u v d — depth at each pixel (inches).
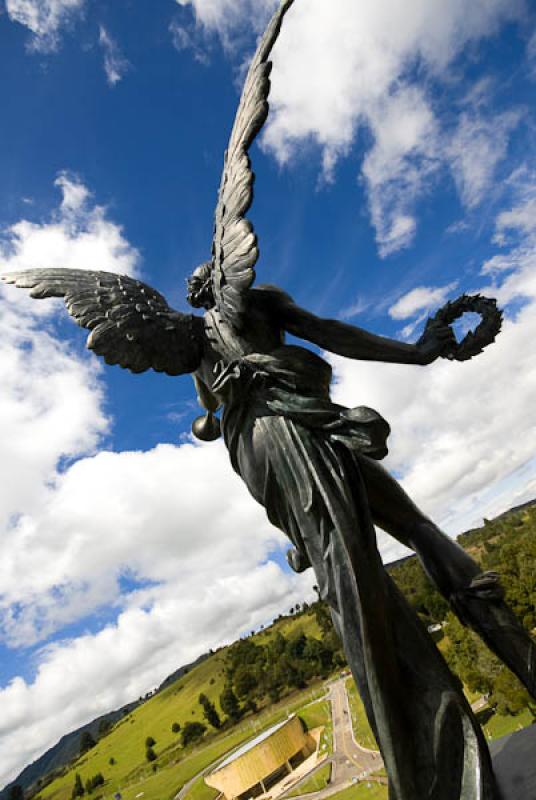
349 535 127.9
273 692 4697.3
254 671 5182.1
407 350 152.8
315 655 4670.3
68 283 174.7
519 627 133.7
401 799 109.1
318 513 134.4
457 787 112.1
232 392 154.5
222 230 161.9
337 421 138.8
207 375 170.4
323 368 154.7
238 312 151.9
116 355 163.0
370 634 119.0
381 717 113.3
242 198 157.9
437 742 115.5
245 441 153.3
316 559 134.1
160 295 182.1
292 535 147.3
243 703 4918.8
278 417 147.2
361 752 2176.4
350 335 156.6
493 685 1235.9
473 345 152.7
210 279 175.8
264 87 163.9
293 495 141.2
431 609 2303.2
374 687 115.1
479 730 120.2
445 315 154.9
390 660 121.3
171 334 168.2
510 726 1151.6
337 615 129.6
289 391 148.3
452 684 123.8
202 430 193.9
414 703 120.9
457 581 141.5
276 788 2356.1
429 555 148.4
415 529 152.9
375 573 128.2
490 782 111.8
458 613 142.0
